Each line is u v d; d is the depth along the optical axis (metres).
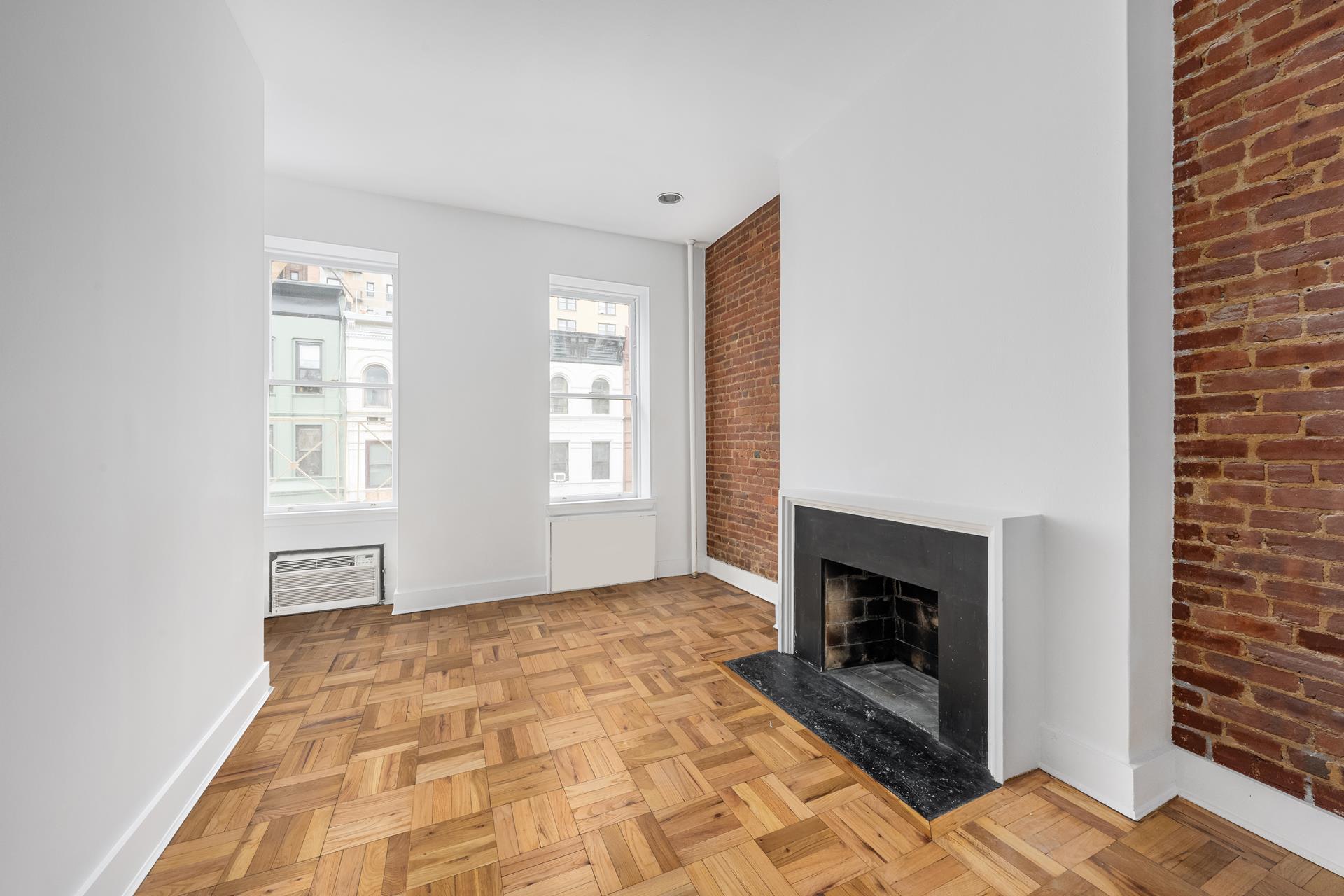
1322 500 1.34
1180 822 1.51
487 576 3.85
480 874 1.37
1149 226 1.56
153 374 1.50
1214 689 1.54
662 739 2.01
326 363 3.71
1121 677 1.56
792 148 2.99
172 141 1.60
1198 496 1.57
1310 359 1.35
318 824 1.55
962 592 1.84
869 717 2.13
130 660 1.37
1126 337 1.54
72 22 1.19
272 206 3.33
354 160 3.15
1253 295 1.45
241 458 2.11
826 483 2.73
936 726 2.06
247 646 2.17
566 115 2.71
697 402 4.52
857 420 2.54
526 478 3.97
